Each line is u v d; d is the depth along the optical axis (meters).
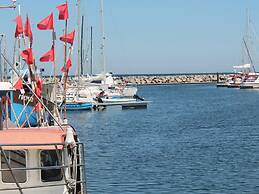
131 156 45.12
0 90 19.41
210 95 165.50
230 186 33.19
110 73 122.12
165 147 50.72
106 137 60.16
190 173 37.31
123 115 91.69
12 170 15.27
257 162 41.53
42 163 15.83
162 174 36.91
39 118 21.81
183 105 120.56
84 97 97.06
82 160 17.17
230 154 45.75
